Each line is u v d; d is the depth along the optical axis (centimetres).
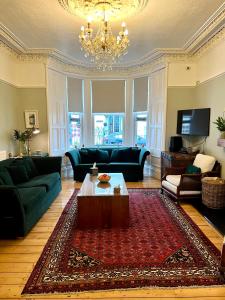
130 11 323
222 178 387
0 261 226
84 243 261
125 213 300
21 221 260
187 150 491
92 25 372
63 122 589
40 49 488
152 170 586
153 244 257
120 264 220
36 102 528
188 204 384
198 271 209
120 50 351
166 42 450
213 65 423
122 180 375
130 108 637
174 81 517
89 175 410
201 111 456
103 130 657
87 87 635
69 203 395
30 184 356
